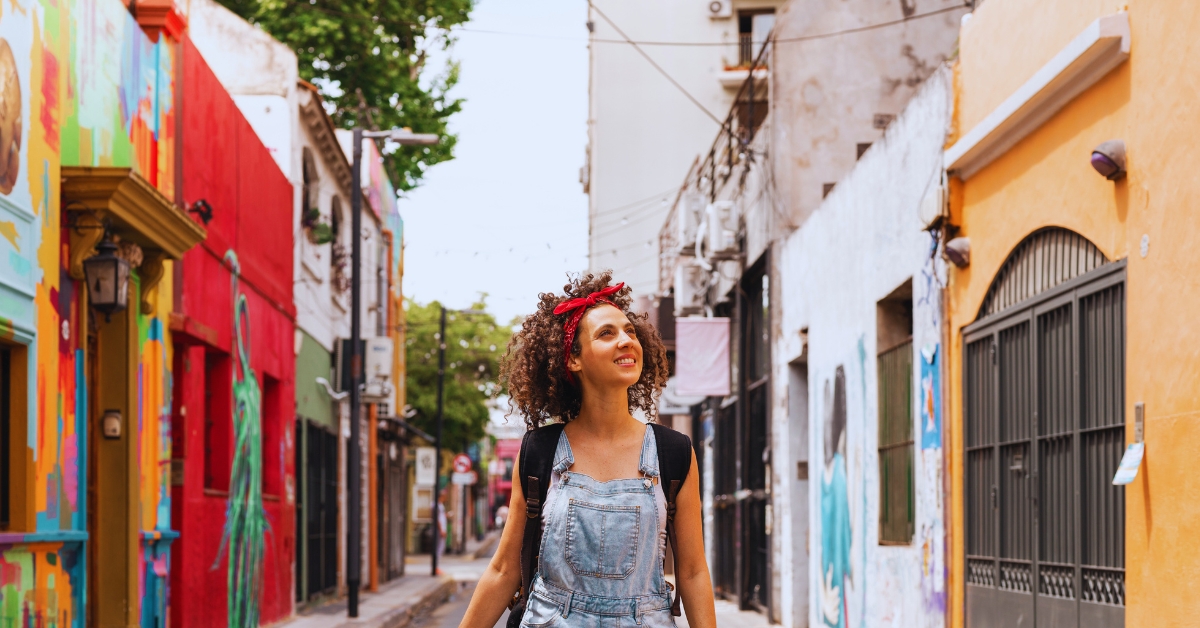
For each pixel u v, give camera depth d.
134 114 9.98
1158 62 5.82
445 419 46.03
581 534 3.36
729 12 30.55
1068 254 6.98
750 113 16.33
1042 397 7.31
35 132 7.70
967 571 8.45
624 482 3.39
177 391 11.20
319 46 27.33
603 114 30.66
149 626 10.09
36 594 7.61
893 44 14.77
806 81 14.84
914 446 9.52
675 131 30.56
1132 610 5.99
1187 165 5.52
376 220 25.61
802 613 14.12
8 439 7.44
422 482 38.56
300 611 17.45
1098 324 6.55
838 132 14.79
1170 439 5.64
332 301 21.02
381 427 26.34
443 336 36.62
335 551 21.06
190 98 11.45
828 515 12.48
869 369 10.80
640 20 30.75
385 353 21.44
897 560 9.85
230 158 13.06
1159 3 5.81
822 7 14.86
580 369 3.47
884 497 10.48
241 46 17.59
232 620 12.95
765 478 16.25
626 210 30.48
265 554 14.88
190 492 11.30
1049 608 7.07
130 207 8.58
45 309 7.83
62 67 8.27
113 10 9.45
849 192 11.53
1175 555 5.57
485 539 72.56
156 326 10.32
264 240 14.93
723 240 16.58
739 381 17.27
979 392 8.36
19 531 7.42
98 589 9.25
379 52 28.17
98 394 9.36
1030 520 7.41
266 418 15.73
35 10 7.74
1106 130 6.42
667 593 3.46
